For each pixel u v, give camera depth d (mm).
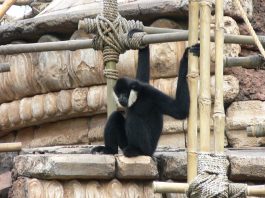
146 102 17641
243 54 22016
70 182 16547
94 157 16500
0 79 22875
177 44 20875
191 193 13969
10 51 19219
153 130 17766
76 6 23062
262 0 23734
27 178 16656
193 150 15805
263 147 20656
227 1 21641
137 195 16766
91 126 22297
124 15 21375
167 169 17297
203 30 15078
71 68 21609
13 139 24062
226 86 21062
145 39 17844
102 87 21578
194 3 15969
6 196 18812
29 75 22281
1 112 23406
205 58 14984
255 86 21672
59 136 22734
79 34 21906
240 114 21188
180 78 16594
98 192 16594
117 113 18344
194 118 16078
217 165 13984
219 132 14672
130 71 21219
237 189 14117
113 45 18531
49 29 22344
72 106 21938
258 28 23406
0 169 22641
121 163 16609
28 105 22688
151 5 21109
